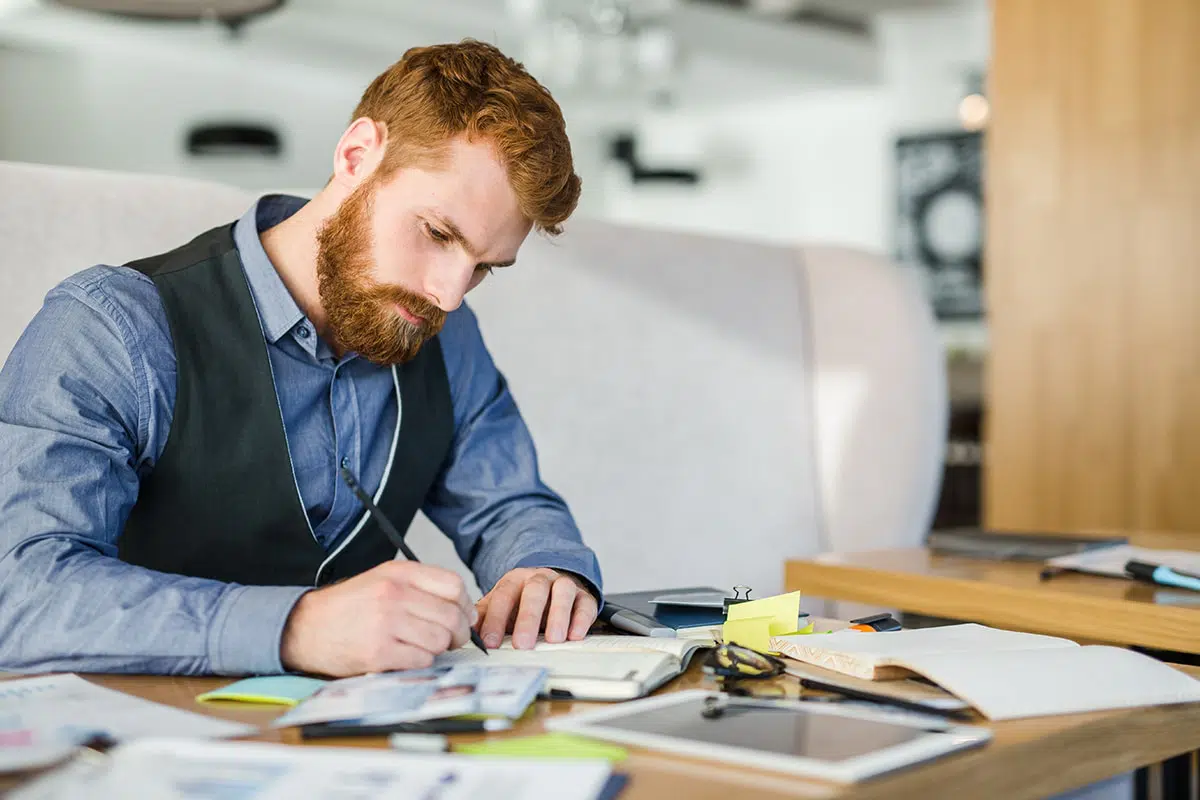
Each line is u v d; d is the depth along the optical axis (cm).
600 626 107
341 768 58
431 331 112
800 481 231
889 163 841
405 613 83
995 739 68
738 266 228
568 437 199
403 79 107
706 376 219
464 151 103
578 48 658
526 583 106
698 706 73
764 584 223
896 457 233
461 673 78
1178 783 171
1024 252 309
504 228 106
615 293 208
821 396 236
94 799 54
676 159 942
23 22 665
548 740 65
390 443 125
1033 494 307
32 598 87
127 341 107
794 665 86
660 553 209
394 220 105
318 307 119
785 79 800
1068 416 301
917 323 241
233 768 59
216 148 687
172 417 110
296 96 802
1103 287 295
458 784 56
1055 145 304
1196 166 281
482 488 134
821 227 883
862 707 74
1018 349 311
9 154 731
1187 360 281
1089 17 298
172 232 157
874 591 153
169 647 84
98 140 751
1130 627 126
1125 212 292
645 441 209
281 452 114
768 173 907
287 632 84
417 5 630
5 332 144
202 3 304
